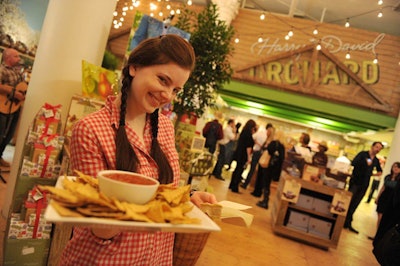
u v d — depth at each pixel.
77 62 3.26
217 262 3.44
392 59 9.01
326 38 9.33
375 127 9.31
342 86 9.21
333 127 11.01
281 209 4.86
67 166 2.48
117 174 0.82
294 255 4.25
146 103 0.99
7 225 2.41
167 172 1.08
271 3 9.69
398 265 2.71
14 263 2.36
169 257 1.15
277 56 9.48
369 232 6.73
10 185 3.26
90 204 0.69
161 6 10.09
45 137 2.54
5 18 6.50
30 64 6.98
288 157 5.06
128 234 0.95
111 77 3.34
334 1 8.77
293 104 9.38
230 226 4.75
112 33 10.41
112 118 1.01
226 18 8.70
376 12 8.71
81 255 0.93
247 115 12.47
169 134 1.20
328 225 4.84
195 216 0.84
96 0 3.28
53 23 3.23
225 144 8.96
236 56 9.78
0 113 4.42
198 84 4.15
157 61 0.95
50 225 2.47
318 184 4.78
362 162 6.27
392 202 3.02
